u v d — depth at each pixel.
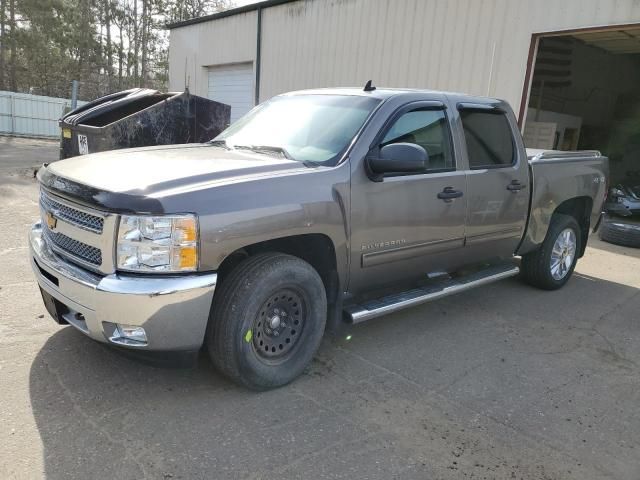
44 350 3.65
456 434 3.04
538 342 4.45
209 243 2.86
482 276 4.82
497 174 4.62
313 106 4.19
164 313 2.80
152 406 3.10
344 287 3.69
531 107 13.20
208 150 3.95
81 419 2.92
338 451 2.81
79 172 3.18
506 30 9.62
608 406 3.46
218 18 16.61
